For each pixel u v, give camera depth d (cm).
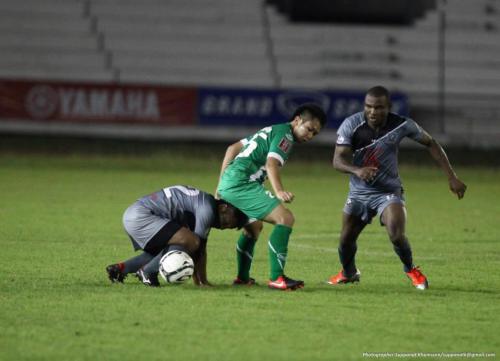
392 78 11788
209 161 9081
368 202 3203
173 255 2973
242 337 2395
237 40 11988
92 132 9981
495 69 11994
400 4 12475
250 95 9950
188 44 11856
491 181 8262
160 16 12131
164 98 9900
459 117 10819
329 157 9631
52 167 8319
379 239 4697
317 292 3073
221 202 3098
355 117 3200
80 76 11344
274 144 3053
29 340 2323
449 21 12462
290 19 12469
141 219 3020
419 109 10794
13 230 4619
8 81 9719
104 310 2680
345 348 2312
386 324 2594
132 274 3316
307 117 3091
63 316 2595
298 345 2328
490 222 5575
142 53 11681
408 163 9425
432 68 11900
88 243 4247
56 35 11738
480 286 3331
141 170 8288
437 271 3709
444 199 6838
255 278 3403
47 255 3841
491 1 12700
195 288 3070
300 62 11794
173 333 2422
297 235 4816
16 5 11988
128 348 2262
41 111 9762
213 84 11475
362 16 12569
